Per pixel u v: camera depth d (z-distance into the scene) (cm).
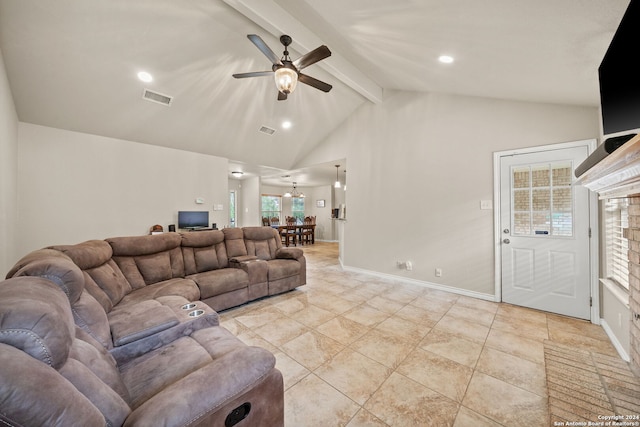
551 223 279
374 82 407
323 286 389
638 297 153
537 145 288
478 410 147
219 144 495
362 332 241
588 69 180
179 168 482
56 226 360
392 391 163
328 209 1019
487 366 187
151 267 271
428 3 162
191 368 124
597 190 170
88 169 385
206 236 334
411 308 299
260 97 411
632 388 157
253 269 318
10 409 51
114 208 409
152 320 149
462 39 193
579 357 195
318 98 440
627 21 110
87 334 116
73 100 326
